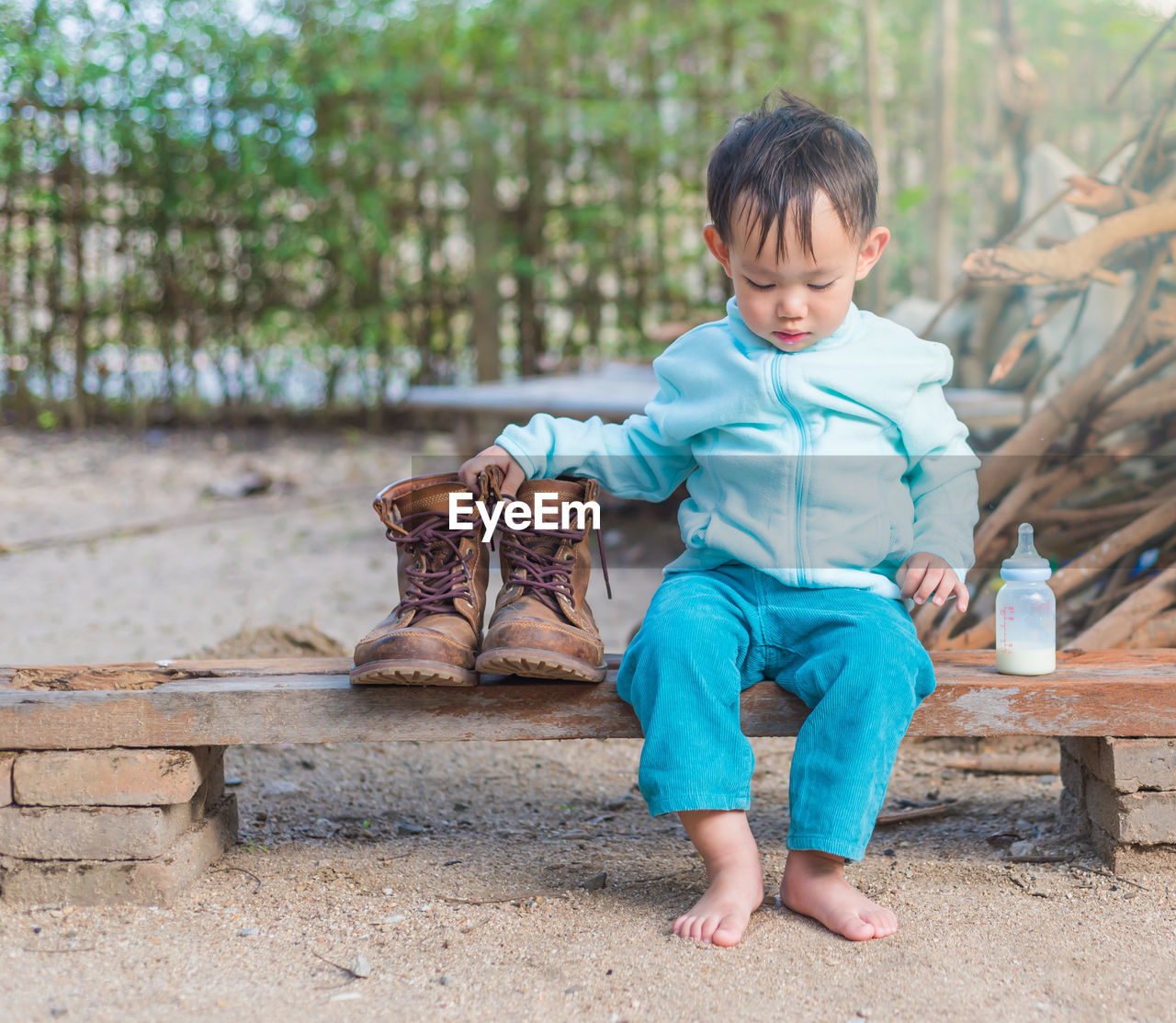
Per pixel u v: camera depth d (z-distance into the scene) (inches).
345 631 139.5
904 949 61.6
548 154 286.4
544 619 69.6
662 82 276.4
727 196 67.4
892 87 258.4
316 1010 56.8
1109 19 185.3
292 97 273.7
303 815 86.0
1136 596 94.4
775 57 266.4
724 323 76.9
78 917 67.2
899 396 72.4
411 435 296.2
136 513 216.2
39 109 274.4
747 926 64.1
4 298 285.4
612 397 189.5
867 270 72.4
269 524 208.4
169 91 276.1
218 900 69.9
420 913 68.0
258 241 283.9
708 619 68.4
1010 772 95.3
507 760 101.4
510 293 295.1
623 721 70.8
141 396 293.1
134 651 130.5
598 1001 57.2
